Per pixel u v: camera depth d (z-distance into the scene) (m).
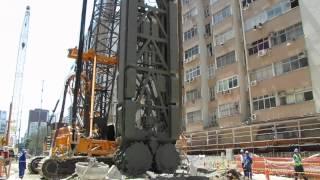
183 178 11.74
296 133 32.44
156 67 13.22
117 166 12.40
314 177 21.97
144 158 12.18
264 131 36.31
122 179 11.62
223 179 16.66
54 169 18.58
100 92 23.11
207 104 50.00
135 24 12.53
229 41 45.56
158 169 12.41
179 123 12.98
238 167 28.98
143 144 12.31
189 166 14.98
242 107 42.25
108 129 20.64
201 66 51.28
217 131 43.47
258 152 35.62
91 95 21.11
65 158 18.58
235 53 44.34
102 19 25.00
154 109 12.86
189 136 48.62
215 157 34.91
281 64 36.34
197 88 51.72
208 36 51.56
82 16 20.50
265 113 37.19
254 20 40.56
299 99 33.88
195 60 52.66
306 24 33.72
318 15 32.72
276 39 37.34
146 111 12.79
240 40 44.31
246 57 41.09
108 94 23.06
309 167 22.36
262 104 38.03
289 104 34.72
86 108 22.20
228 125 43.62
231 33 45.50
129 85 12.04
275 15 37.66
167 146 12.73
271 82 37.19
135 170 11.98
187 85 53.84
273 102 36.72
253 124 37.97
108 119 21.70
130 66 12.20
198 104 50.91
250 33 40.97
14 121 62.94
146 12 13.30
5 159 25.44
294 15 35.31
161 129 12.89
